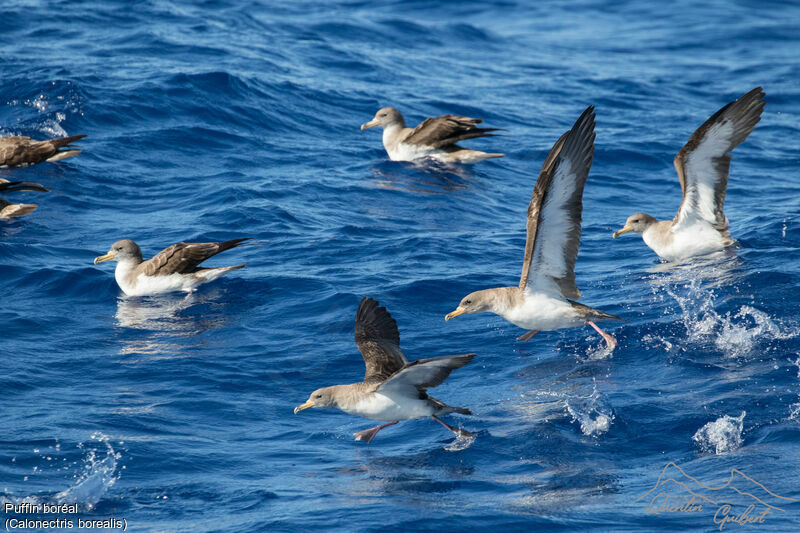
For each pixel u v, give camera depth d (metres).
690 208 18.78
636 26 47.53
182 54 33.38
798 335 14.56
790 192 24.31
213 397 13.41
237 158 25.59
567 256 13.64
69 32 34.78
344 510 10.27
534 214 13.14
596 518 10.02
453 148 27.08
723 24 47.16
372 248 19.70
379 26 42.97
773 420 11.95
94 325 15.99
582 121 12.30
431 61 38.59
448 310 16.67
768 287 16.75
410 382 11.16
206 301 17.08
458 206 23.03
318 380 14.06
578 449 11.68
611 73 38.12
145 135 26.30
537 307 13.98
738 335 14.77
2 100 27.64
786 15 49.25
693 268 18.39
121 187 23.11
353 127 29.75
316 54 36.66
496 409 12.91
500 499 10.52
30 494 10.59
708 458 11.25
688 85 36.50
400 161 26.92
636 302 16.64
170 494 10.74
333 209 22.33
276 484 11.02
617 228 21.92
